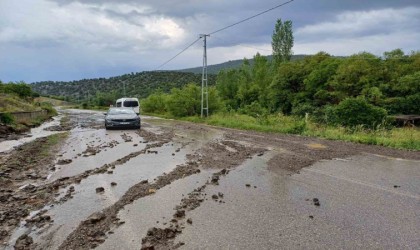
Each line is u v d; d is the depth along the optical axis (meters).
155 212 5.44
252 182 7.34
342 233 4.55
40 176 8.34
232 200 6.05
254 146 12.83
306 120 20.73
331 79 45.78
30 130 22.77
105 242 4.34
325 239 4.36
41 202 6.12
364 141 14.12
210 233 4.58
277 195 6.34
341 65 44.75
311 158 10.21
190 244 4.24
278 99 51.91
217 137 16.28
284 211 5.44
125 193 6.56
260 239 4.38
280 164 9.29
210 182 7.34
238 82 73.12
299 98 48.69
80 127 25.00
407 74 41.56
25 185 7.50
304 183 7.21
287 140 14.88
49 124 29.67
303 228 4.73
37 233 4.71
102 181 7.57
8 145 14.50
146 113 53.56
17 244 4.36
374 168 8.77
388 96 40.62
